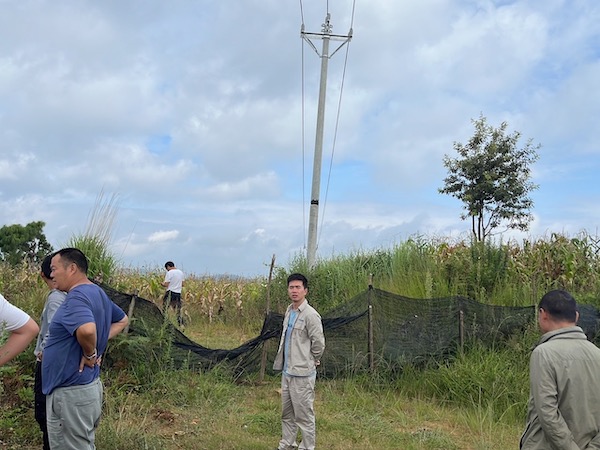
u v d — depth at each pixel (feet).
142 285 53.52
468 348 30.07
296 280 20.75
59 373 13.51
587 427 11.23
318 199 51.21
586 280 40.42
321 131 51.75
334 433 22.79
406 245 46.42
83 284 14.30
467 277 39.70
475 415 25.13
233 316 51.80
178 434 21.11
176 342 28.58
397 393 28.37
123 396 23.65
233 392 27.09
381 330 30.68
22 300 29.45
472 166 68.85
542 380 11.30
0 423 19.04
